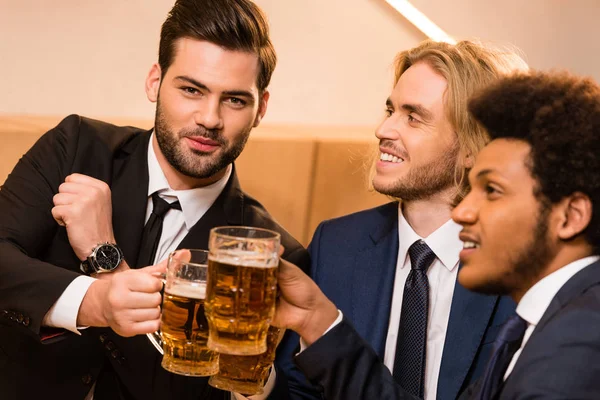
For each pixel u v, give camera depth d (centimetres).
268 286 98
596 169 89
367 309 157
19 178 166
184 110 155
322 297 120
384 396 123
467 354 145
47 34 236
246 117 159
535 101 93
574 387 83
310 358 121
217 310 97
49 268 145
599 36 290
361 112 279
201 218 168
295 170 246
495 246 94
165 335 110
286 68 268
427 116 150
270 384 146
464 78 149
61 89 240
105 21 241
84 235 155
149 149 171
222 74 153
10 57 233
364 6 271
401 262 158
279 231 172
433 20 276
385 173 155
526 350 89
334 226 171
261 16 160
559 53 291
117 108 248
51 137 171
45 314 141
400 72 163
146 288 122
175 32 156
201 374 110
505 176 93
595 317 86
